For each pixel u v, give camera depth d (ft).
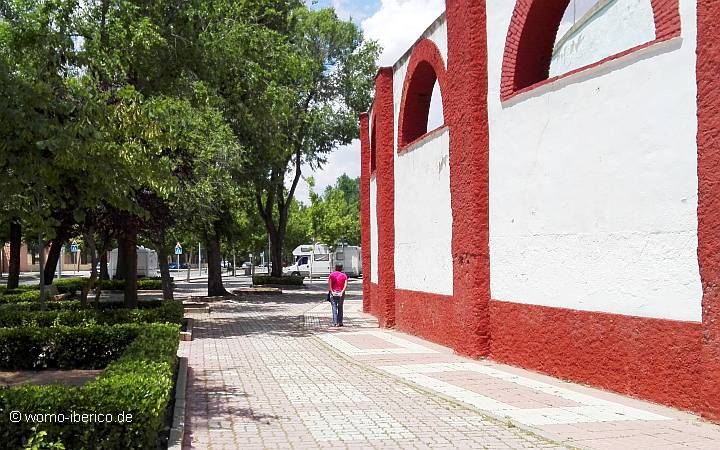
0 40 28.99
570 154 28.53
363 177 69.67
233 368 34.60
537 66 33.19
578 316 27.96
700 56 21.99
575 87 28.22
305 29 106.73
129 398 17.25
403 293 50.98
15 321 40.73
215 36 51.67
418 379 29.94
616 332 25.80
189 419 22.77
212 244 95.04
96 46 38.93
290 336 49.90
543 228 30.37
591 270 27.27
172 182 25.77
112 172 22.67
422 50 45.01
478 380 29.32
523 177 31.91
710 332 21.44
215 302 87.40
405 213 50.42
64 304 52.80
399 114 51.83
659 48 23.90
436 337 42.73
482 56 35.29
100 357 34.12
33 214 22.65
